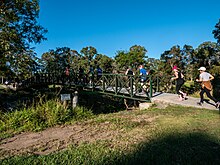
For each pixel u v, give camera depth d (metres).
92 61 41.19
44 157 3.87
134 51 34.22
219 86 13.96
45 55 29.94
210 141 4.31
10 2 9.00
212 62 30.97
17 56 8.55
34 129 6.29
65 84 19.69
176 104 9.11
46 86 20.78
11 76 8.77
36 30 11.97
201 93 8.57
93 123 6.80
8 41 8.38
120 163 3.50
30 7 10.20
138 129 5.70
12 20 8.91
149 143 4.39
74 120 7.57
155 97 10.50
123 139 4.83
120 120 7.04
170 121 6.29
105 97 19.25
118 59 35.72
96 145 4.49
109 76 13.48
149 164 3.41
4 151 4.45
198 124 5.70
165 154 3.73
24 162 3.70
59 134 5.72
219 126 5.45
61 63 29.25
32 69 9.42
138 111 8.80
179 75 9.77
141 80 11.68
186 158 3.52
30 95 14.86
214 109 7.91
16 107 9.04
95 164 3.53
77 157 3.81
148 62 35.47
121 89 13.56
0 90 15.09
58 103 8.11
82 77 17.19
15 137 5.60
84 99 17.41
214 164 3.29
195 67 31.47
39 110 7.27
